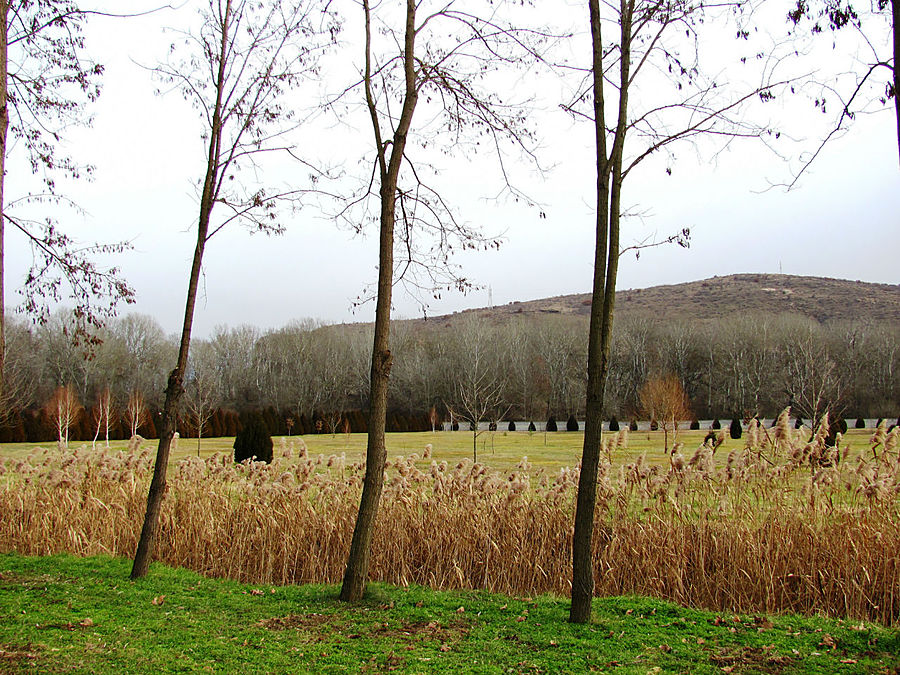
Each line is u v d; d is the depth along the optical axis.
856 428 37.91
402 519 8.60
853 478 8.01
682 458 8.18
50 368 46.91
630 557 7.62
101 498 10.20
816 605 6.89
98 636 5.33
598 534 7.90
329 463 9.45
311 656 4.90
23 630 5.47
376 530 8.41
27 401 38.59
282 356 58.31
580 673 4.56
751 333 56.88
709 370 57.56
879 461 8.22
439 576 8.04
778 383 49.38
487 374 51.72
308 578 8.40
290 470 10.01
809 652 4.99
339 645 5.15
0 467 10.28
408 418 48.88
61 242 8.46
